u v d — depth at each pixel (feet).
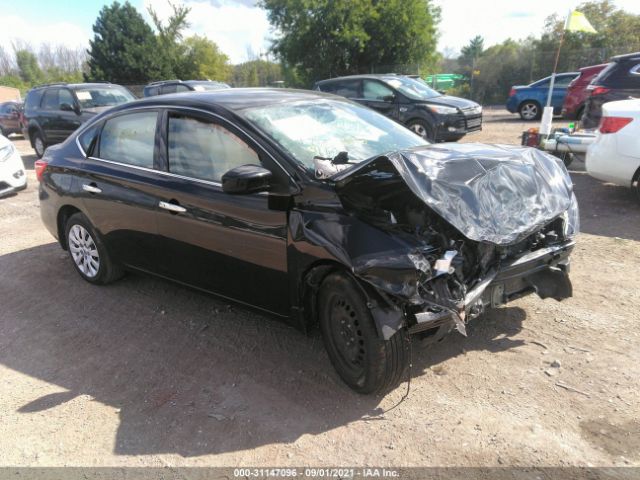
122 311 14.33
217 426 9.48
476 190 9.48
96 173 14.38
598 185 24.91
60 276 17.10
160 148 12.89
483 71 91.61
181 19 145.07
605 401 9.46
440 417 9.32
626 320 12.17
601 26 110.22
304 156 10.78
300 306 10.50
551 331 11.91
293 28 93.20
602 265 15.43
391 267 8.54
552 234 10.88
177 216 12.23
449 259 8.79
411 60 94.38
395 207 9.59
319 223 9.64
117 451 9.00
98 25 142.51
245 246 11.01
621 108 20.30
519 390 9.92
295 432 9.20
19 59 255.91
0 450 9.20
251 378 10.88
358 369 9.80
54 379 11.32
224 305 14.28
